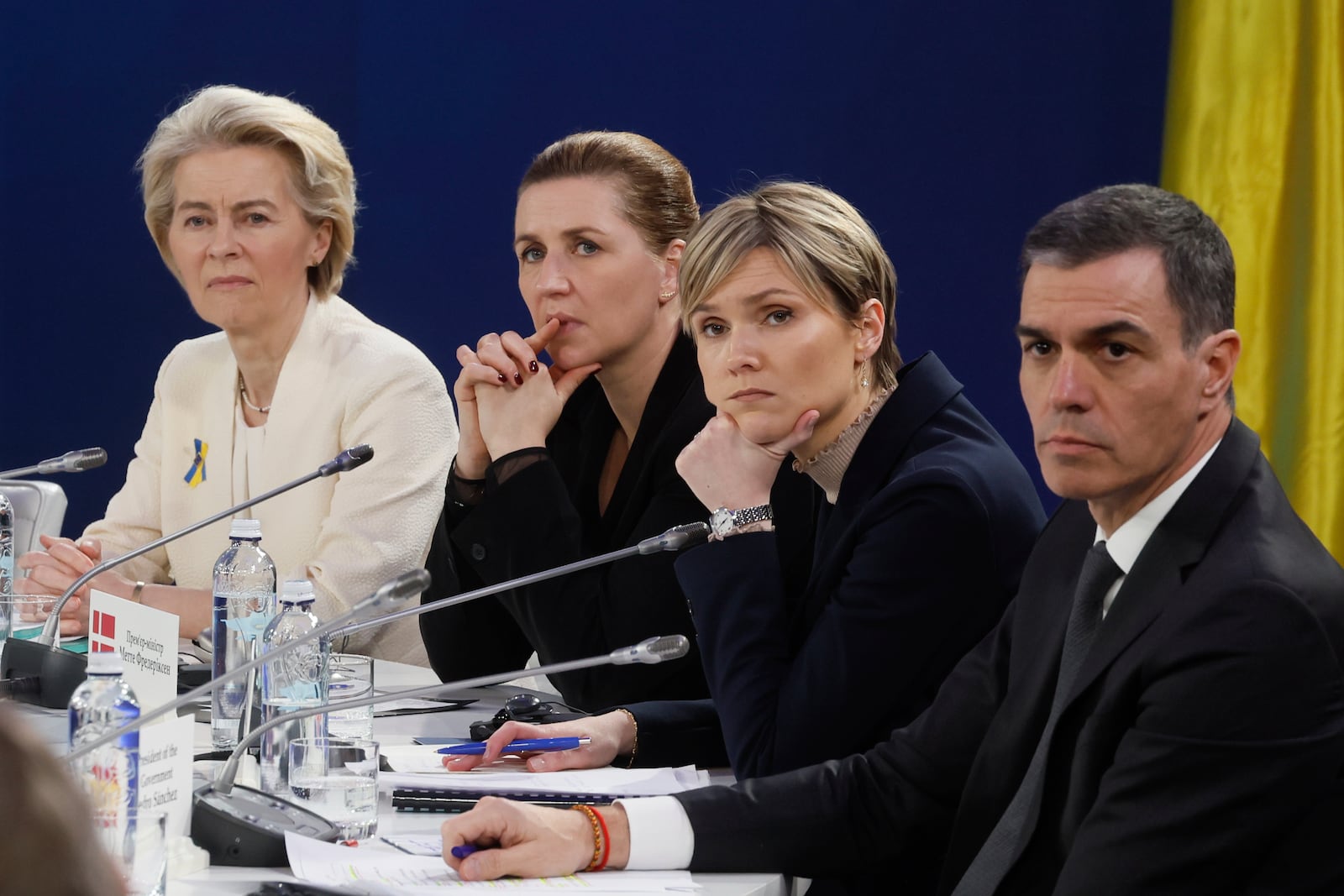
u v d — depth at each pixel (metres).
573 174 9.50
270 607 7.87
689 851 5.88
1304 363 12.77
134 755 4.97
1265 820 4.84
